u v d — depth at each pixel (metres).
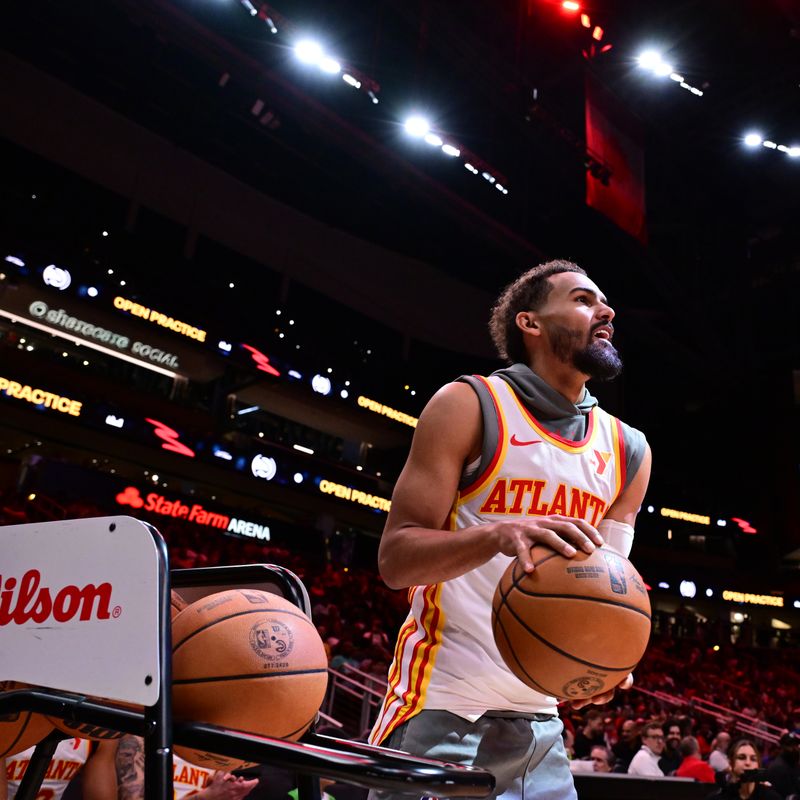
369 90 16.23
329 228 23.39
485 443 1.72
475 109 20.39
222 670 0.96
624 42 20.94
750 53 21.14
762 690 18.28
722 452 28.78
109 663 0.93
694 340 27.20
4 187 17.34
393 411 23.33
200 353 20.33
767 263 28.47
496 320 2.14
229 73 16.05
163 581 0.92
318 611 13.36
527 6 19.64
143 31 17.20
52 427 17.11
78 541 1.01
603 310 1.91
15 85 18.20
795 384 27.84
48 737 1.23
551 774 1.73
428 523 1.64
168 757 0.85
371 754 0.98
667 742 7.23
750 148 24.48
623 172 20.16
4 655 1.05
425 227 23.80
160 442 18.05
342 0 17.47
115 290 18.31
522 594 1.27
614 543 1.83
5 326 17.97
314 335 22.47
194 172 20.84
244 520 18.61
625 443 1.93
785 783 5.42
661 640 22.36
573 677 1.26
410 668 1.74
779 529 26.95
